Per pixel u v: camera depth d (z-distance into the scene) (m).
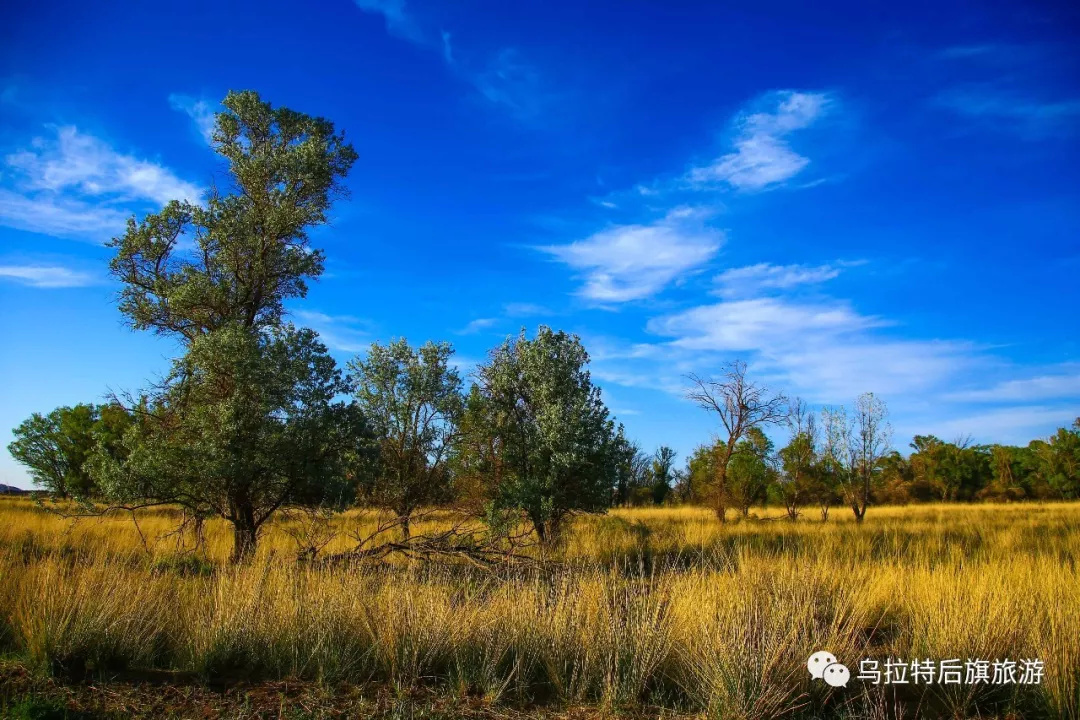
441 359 17.22
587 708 5.26
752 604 6.23
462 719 4.92
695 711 5.21
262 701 5.15
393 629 6.06
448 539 12.12
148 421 12.35
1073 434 52.28
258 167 12.72
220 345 11.59
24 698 4.82
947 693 5.36
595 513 17.05
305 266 13.36
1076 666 5.30
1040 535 17.47
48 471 30.45
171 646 6.23
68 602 6.08
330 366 12.93
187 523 12.64
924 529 20.27
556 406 16.08
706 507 30.06
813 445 29.12
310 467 12.11
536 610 6.54
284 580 7.29
